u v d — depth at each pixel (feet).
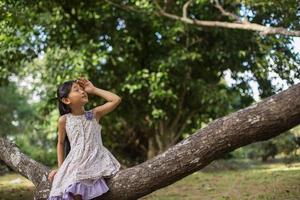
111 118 44.55
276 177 33.86
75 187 12.53
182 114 45.27
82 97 13.56
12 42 32.68
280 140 45.80
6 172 48.65
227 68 42.88
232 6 39.42
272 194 26.86
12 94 70.03
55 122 51.19
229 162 52.90
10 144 16.22
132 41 41.83
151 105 42.73
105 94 13.82
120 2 38.93
